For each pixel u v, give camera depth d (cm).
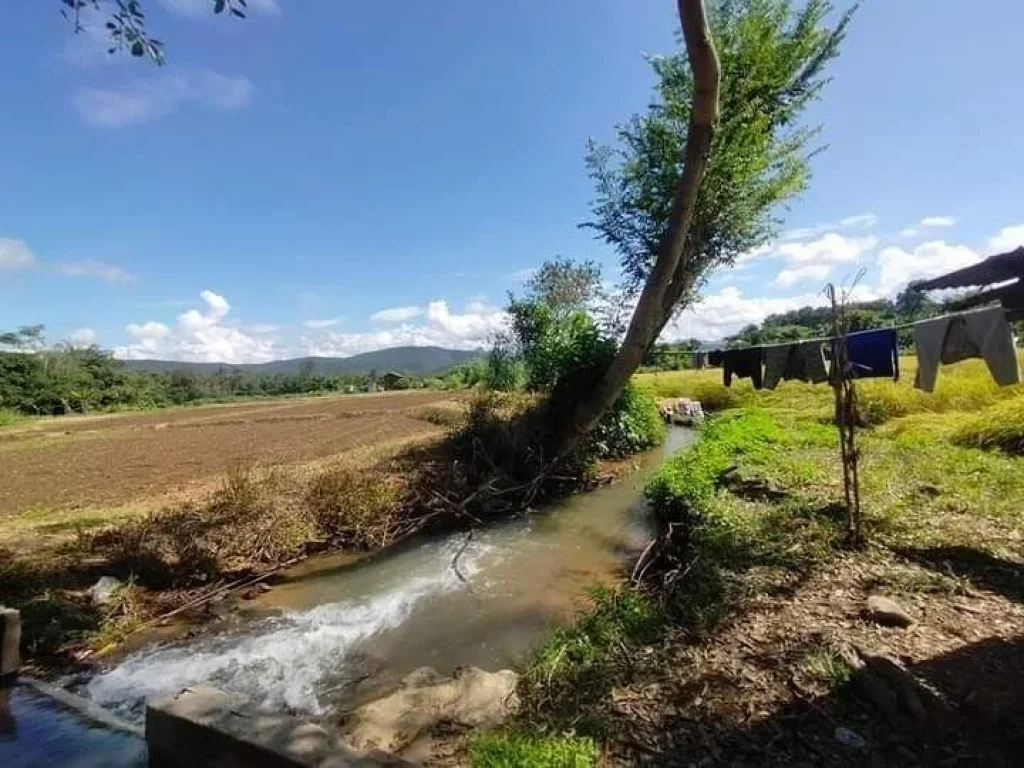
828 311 690
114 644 581
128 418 3603
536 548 871
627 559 798
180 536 759
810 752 306
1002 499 716
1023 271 418
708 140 909
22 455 1769
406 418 2470
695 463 991
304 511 870
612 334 1407
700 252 1423
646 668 402
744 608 476
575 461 1271
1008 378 452
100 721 436
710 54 824
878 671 356
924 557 561
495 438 1209
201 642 590
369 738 370
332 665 541
